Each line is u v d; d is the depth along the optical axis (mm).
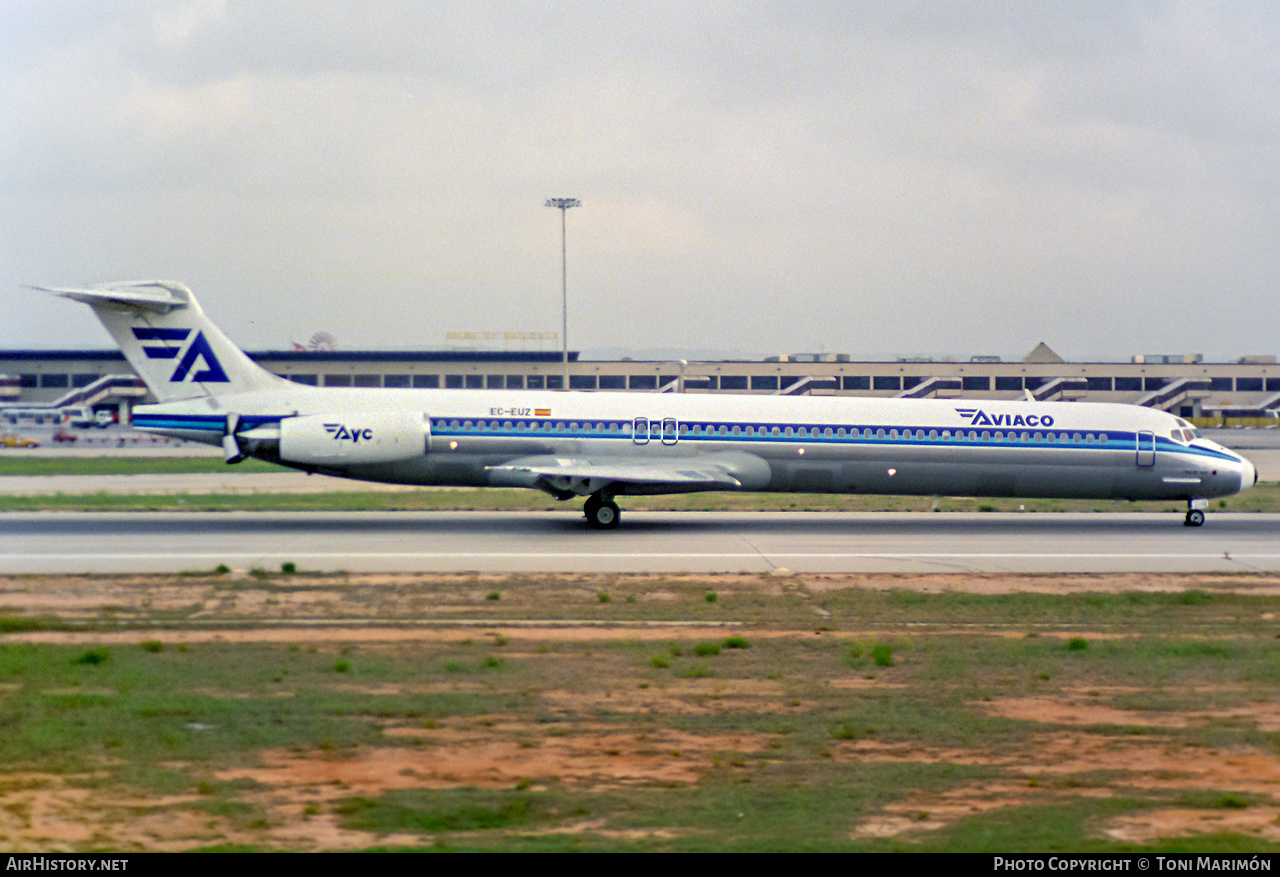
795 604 49562
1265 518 87062
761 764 28453
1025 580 56562
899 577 56875
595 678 36344
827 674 37375
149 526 73250
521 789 26375
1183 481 79875
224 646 39844
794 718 32438
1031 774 27984
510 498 96438
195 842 22828
